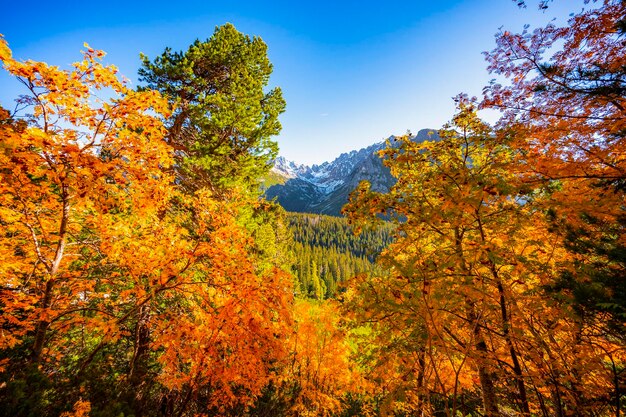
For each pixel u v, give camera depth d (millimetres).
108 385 3990
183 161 9375
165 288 5188
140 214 4695
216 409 6273
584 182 3805
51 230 4848
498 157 4574
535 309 3537
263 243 13273
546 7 3381
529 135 3967
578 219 3506
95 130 4039
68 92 3637
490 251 3631
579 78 3352
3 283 4602
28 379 2996
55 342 5602
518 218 3695
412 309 3625
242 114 10086
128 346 6906
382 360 4121
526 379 3828
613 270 3258
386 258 3785
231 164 10492
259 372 5395
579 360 3439
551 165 3717
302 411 9109
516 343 3773
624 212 3145
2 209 4082
